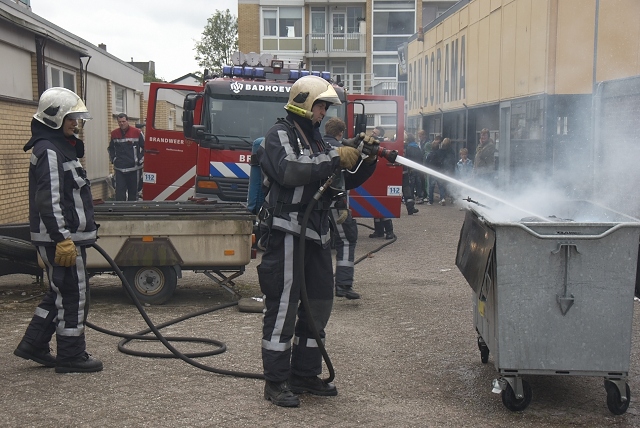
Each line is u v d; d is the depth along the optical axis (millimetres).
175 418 4352
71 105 5059
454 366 5504
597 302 4402
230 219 7480
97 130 20891
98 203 8719
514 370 4465
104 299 7844
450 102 23156
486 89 19266
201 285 8719
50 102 5023
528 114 15906
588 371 4453
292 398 4582
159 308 7445
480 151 17953
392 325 6754
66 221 5078
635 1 12422
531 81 15648
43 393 4781
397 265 10359
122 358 5609
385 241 12906
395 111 12414
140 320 6871
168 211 7957
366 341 6184
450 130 24078
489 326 4812
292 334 4633
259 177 6863
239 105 11523
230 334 6375
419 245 12469
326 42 50125
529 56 15797
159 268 7551
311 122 4668
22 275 9375
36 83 14180
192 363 5270
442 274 9586
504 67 17688
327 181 4488
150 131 12547
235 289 8289
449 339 6266
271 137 4559
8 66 12797
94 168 20516
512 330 4441
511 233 4379
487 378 5223
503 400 4562
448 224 15625
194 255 7465
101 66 20891
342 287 7711
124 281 5398
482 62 19625
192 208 8156
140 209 8031
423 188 21031
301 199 4559
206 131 11469
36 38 14094
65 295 5180
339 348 5961
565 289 4391
